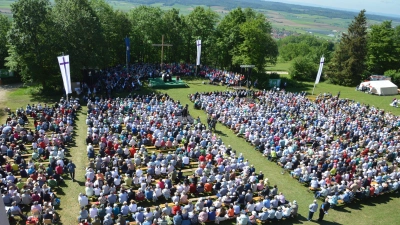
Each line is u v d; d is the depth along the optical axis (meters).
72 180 24.17
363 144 34.97
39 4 42.25
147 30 67.50
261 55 68.62
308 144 34.88
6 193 19.42
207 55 76.19
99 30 49.81
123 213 19.98
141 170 24.12
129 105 38.25
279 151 30.70
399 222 23.44
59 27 44.69
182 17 74.56
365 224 22.84
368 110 47.59
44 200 20.41
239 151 32.34
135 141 29.50
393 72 74.75
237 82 58.94
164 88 53.06
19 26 42.12
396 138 35.88
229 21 74.25
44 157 26.30
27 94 45.22
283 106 44.75
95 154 28.00
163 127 32.16
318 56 108.25
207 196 23.64
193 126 36.53
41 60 43.22
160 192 22.42
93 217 19.11
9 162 23.78
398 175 27.53
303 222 22.28
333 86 71.94
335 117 41.94
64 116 33.38
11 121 30.89
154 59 75.19
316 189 26.06
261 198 23.39
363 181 25.77
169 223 19.50
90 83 49.75
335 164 27.62
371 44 79.81
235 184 23.41
